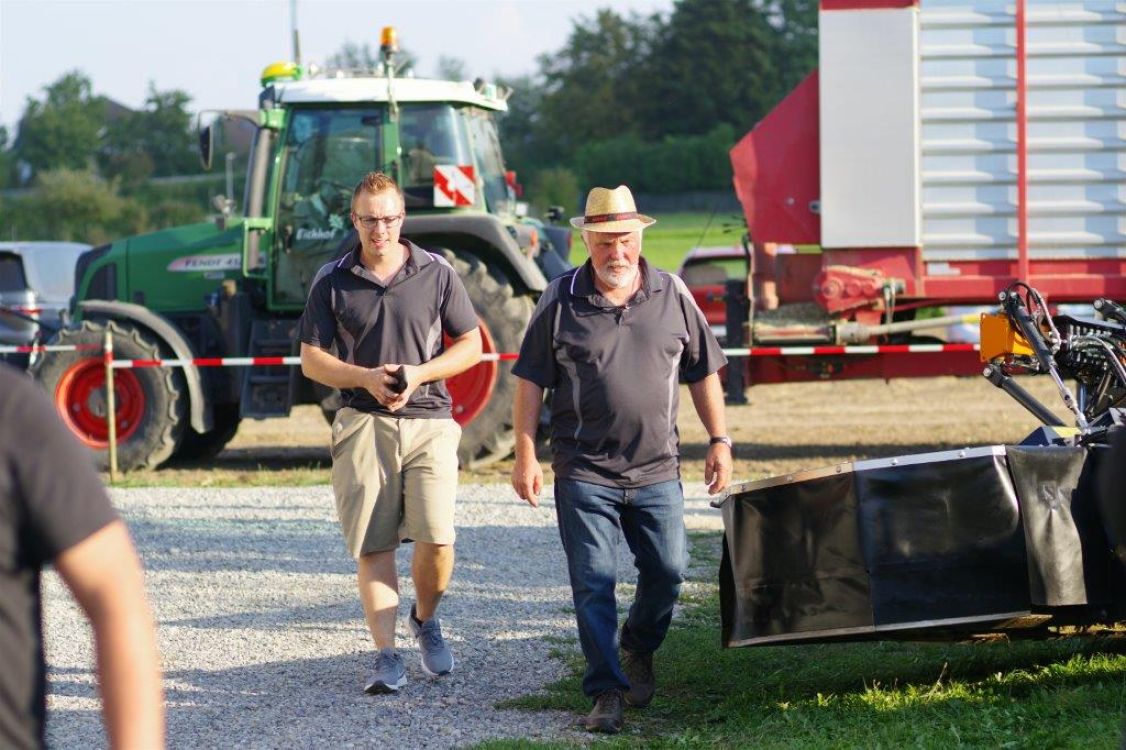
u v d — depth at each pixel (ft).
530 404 23.73
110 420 52.34
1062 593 20.70
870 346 52.01
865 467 21.21
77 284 59.47
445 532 25.09
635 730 22.68
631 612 24.12
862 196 50.88
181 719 23.54
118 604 9.50
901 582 21.01
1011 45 49.73
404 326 24.93
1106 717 20.66
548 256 60.29
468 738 22.26
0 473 9.27
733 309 52.85
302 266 54.54
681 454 59.16
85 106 440.45
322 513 43.45
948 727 21.11
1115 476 11.41
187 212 291.99
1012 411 70.90
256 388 52.95
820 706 22.86
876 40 50.34
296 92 53.93
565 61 427.74
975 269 50.83
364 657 27.55
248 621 30.60
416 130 54.39
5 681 9.29
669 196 327.26
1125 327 26.63
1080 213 49.88
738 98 389.80
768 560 21.93
